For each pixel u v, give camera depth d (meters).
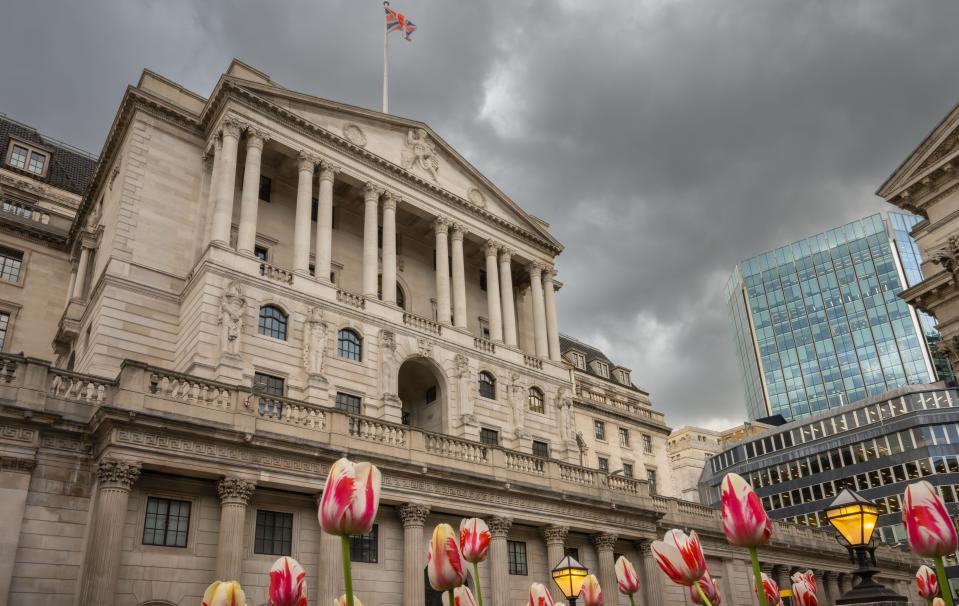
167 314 38.53
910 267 141.75
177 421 28.19
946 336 40.84
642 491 46.44
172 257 40.00
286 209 45.56
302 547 31.20
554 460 41.50
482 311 54.25
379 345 42.06
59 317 48.72
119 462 26.81
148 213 40.16
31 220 50.25
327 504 5.63
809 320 150.00
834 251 151.62
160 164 41.66
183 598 27.55
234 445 29.55
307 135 44.41
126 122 43.31
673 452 111.19
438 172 51.31
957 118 40.12
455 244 50.31
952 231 40.97
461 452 37.31
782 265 157.88
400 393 47.34
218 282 37.00
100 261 41.94
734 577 51.69
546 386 51.22
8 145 56.72
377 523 33.78
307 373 38.00
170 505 28.72
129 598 26.34
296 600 6.72
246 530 29.98
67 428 27.80
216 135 41.94
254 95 42.22
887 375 136.38
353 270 47.28
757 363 155.88
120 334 36.72
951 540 5.79
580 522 41.03
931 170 41.47
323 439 32.19
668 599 44.19
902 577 66.56
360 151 46.19
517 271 57.25
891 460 77.88
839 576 62.53
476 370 46.72
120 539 26.16
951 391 77.94
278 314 38.84
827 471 82.50
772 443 89.00
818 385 144.12
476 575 8.39
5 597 24.83
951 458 74.69
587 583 9.51
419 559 33.34
